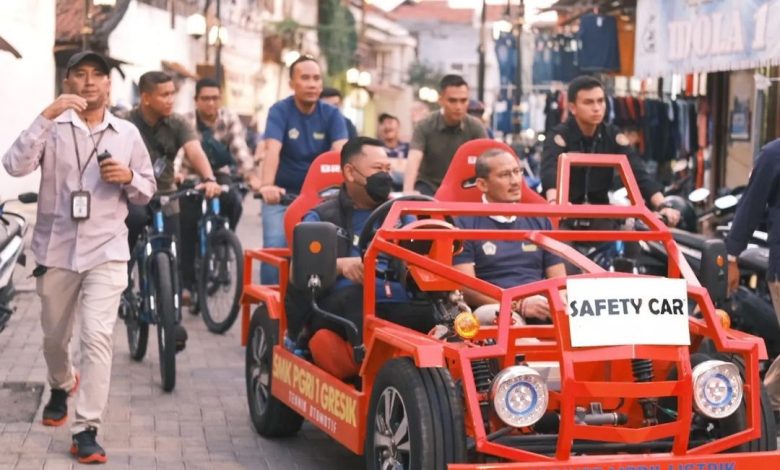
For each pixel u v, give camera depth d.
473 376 5.43
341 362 6.54
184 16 37.00
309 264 6.30
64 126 6.93
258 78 49.44
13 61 22.20
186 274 11.86
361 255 6.71
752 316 8.75
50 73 24.84
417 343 5.52
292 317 7.13
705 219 11.02
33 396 8.34
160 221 9.27
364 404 6.03
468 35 80.25
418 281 5.98
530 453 5.26
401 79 73.06
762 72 14.62
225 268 11.10
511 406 5.20
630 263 7.92
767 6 11.01
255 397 7.76
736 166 16.38
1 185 21.31
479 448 5.22
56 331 7.19
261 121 50.38
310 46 56.56
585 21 18.80
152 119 9.70
